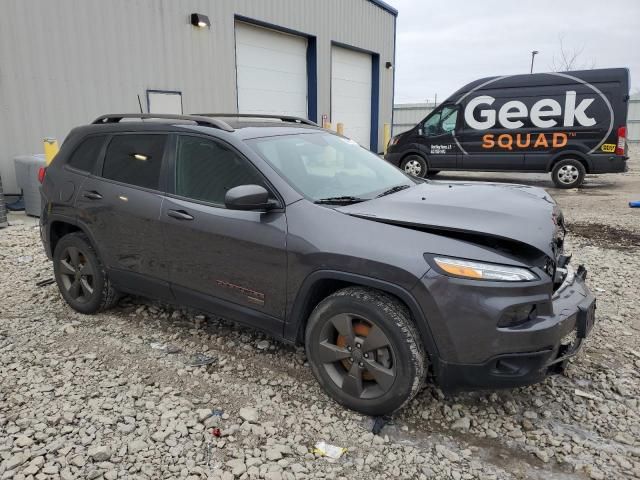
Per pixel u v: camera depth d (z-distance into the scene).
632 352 3.71
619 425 2.91
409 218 2.87
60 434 2.77
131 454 2.62
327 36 16.39
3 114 8.53
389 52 20.83
